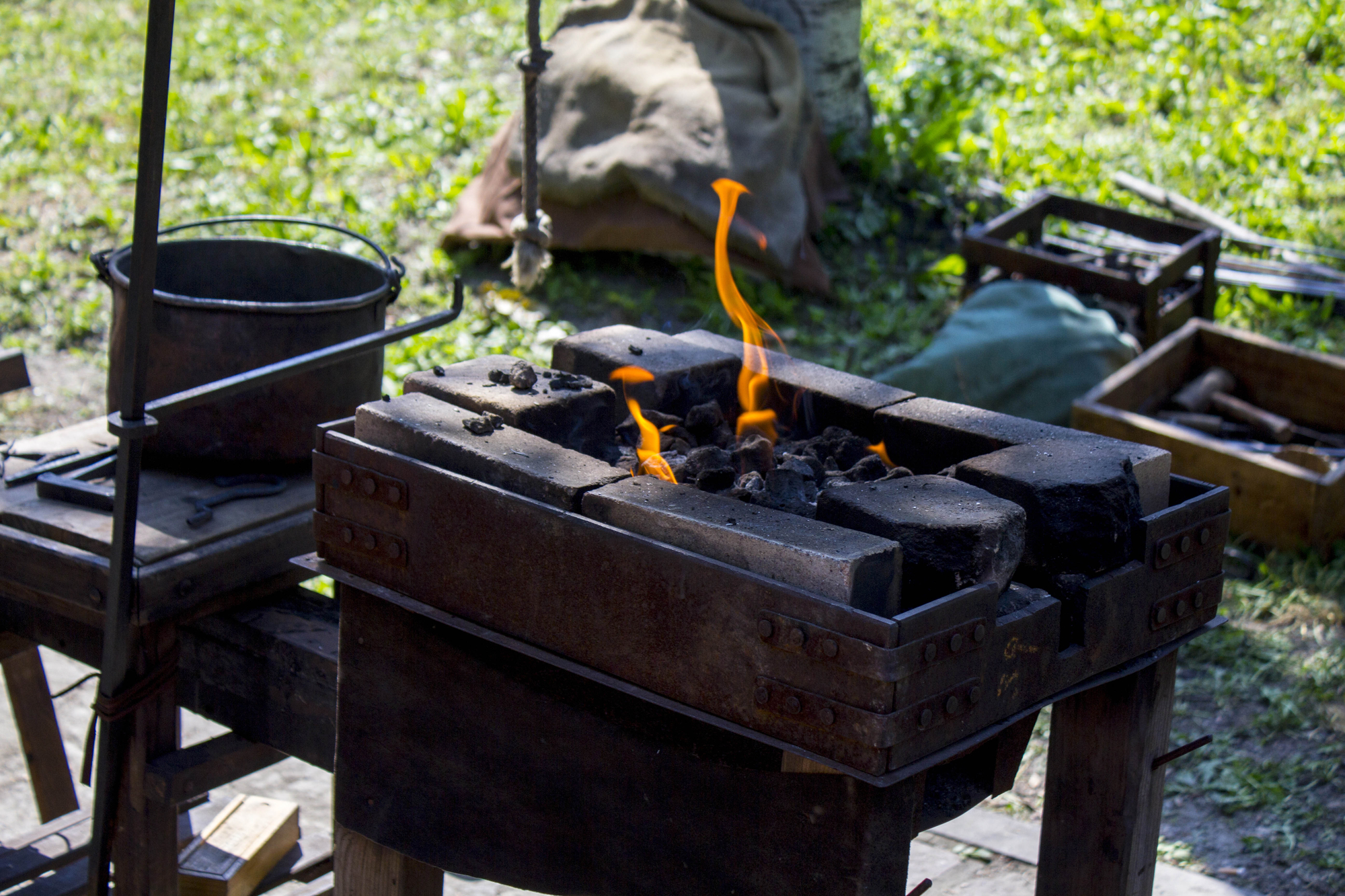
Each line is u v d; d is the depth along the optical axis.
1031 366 5.16
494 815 1.97
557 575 1.78
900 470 2.00
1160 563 1.87
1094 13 9.15
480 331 5.81
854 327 6.10
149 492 2.54
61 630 2.54
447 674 1.97
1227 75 8.47
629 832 1.83
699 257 6.30
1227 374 5.30
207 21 9.14
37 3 10.01
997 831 3.32
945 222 6.99
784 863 1.69
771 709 1.60
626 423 2.29
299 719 2.35
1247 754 3.63
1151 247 6.50
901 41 8.84
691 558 1.64
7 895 2.61
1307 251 6.61
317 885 3.16
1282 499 4.44
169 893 2.48
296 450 2.61
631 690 1.72
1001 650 1.65
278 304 2.48
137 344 1.96
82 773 2.65
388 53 8.60
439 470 1.88
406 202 6.77
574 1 6.55
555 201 6.14
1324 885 3.17
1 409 5.48
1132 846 2.15
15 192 7.09
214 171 7.25
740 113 6.14
